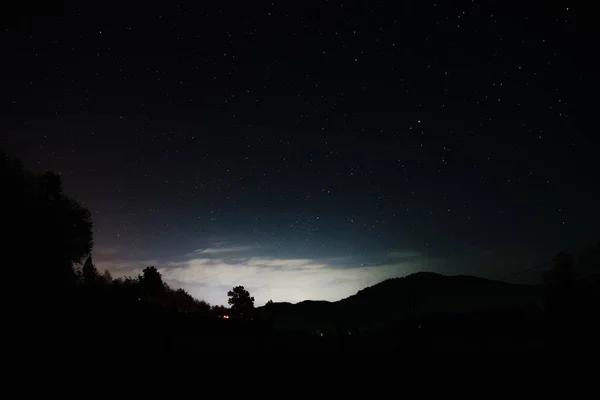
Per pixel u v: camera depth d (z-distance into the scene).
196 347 23.95
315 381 16.86
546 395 15.31
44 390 14.34
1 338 20.42
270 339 31.27
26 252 32.59
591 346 25.23
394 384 16.53
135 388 15.13
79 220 39.56
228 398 14.52
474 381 16.75
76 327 25.95
